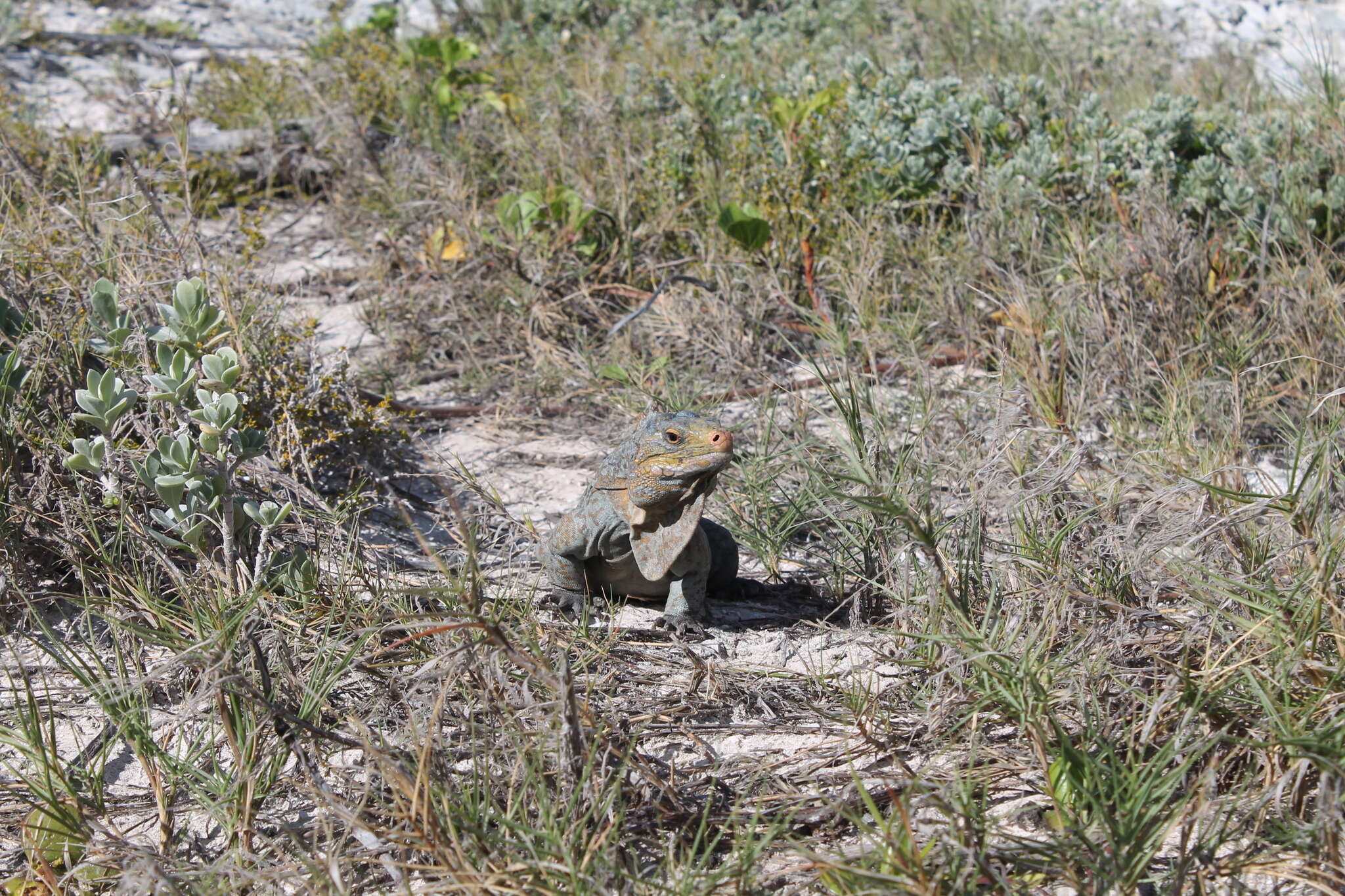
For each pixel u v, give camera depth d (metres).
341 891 5.13
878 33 23.30
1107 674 6.42
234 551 7.54
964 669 6.49
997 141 14.59
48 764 5.92
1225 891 5.38
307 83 18.33
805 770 6.32
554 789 5.90
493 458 10.68
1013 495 7.78
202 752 6.41
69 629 7.48
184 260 10.45
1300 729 5.62
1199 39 25.00
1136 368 10.37
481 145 16.38
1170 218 11.74
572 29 24.80
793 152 14.23
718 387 11.73
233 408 7.08
